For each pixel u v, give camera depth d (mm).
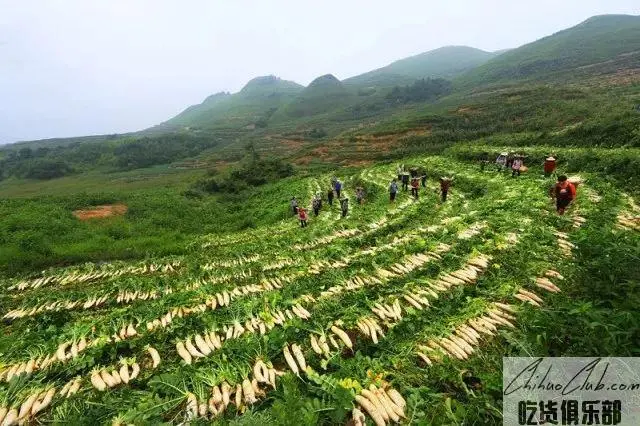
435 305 6898
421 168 32469
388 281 8109
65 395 5301
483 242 9375
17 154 119312
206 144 122938
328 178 39594
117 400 4957
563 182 10836
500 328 5812
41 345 6832
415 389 4629
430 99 135250
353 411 4402
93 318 8312
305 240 15758
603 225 9461
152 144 110625
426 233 11750
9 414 5031
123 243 18828
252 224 26312
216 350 6008
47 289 12195
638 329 4680
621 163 15773
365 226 17047
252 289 9328
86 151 107312
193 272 12242
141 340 6711
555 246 8320
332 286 8500
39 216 22781
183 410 4816
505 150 28969
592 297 5875
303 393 4953
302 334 6191
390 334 6070
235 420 4320
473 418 4074
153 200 31031
